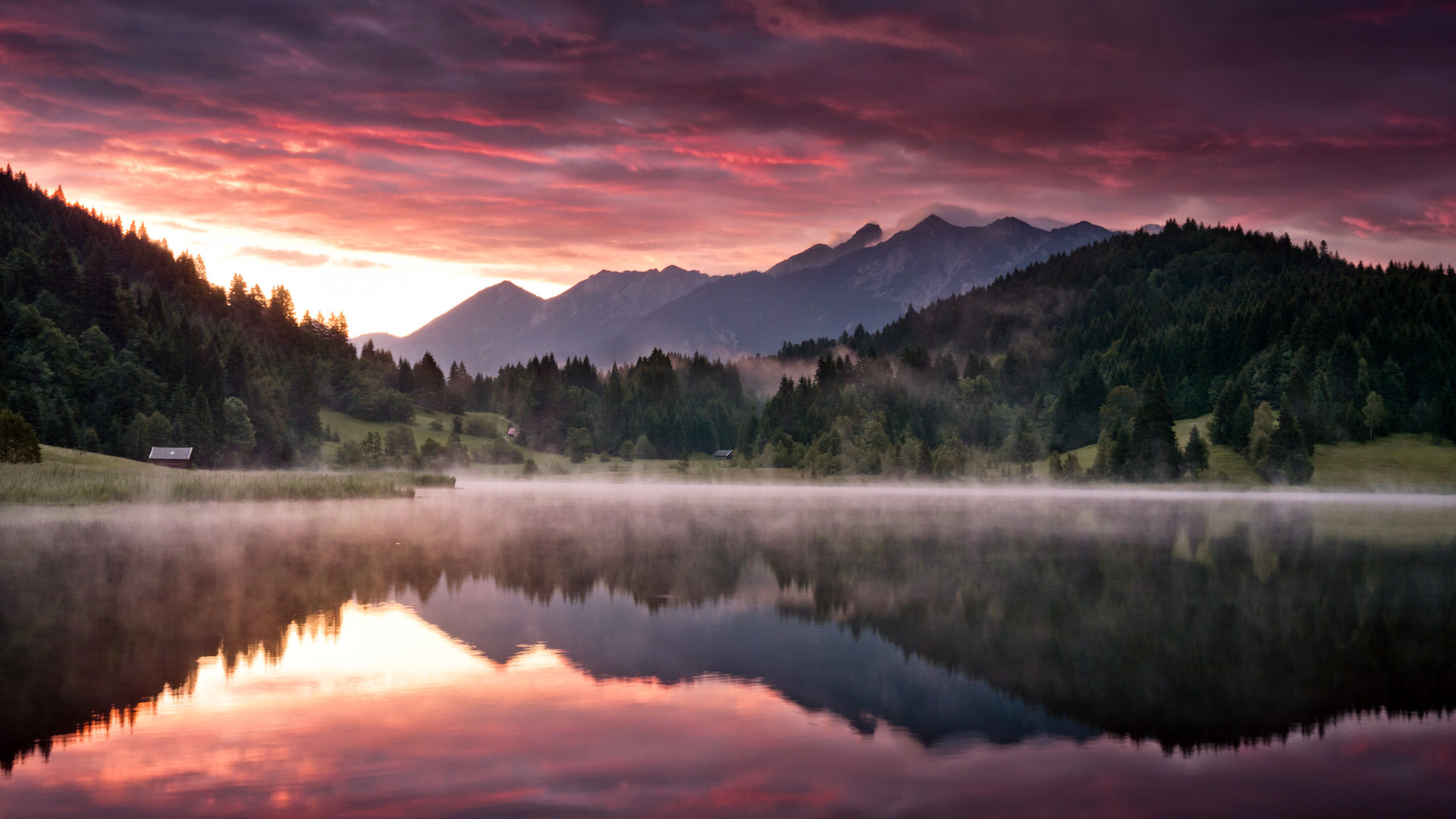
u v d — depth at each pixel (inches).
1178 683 890.1
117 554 1776.6
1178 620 1197.1
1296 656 997.2
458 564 1700.3
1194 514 3469.5
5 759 667.4
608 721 768.3
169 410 7514.8
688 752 695.1
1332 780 651.5
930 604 1312.7
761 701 830.5
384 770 652.1
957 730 751.1
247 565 1649.9
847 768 664.4
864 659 983.6
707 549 2003.0
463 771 651.5
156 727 739.4
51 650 981.8
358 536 2210.9
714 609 1267.2
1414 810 601.0
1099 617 1211.2
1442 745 722.2
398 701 818.2
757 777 647.1
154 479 3644.2
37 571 1540.4
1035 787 633.6
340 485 3946.9
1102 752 706.2
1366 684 891.4
